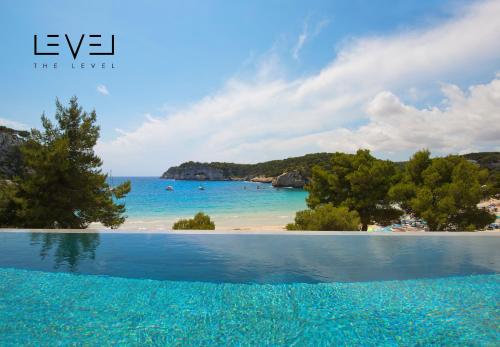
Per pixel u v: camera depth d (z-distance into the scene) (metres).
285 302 5.27
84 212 16.19
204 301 5.28
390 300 5.35
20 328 4.42
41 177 14.11
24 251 8.23
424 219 19.30
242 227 35.59
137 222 38.84
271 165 182.75
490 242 9.16
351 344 4.08
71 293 5.60
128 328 4.45
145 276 6.41
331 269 6.82
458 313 4.93
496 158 83.12
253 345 4.04
